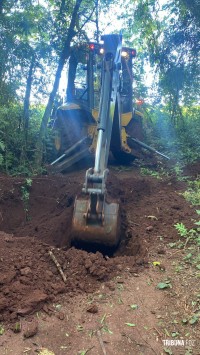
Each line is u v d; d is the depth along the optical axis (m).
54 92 7.89
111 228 3.84
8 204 5.80
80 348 2.68
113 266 3.60
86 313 3.01
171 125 10.67
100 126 4.28
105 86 4.71
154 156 8.95
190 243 4.11
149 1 10.03
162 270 3.59
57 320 2.91
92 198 3.82
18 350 2.63
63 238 4.65
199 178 6.66
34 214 5.82
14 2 7.97
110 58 4.98
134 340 2.78
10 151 7.45
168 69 10.57
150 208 5.18
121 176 7.54
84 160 8.04
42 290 3.16
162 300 3.19
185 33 10.28
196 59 10.42
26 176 6.95
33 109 8.79
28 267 3.38
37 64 8.01
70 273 3.45
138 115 8.81
